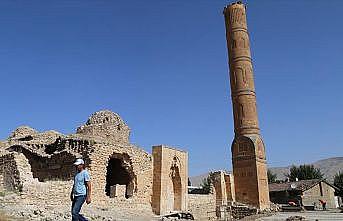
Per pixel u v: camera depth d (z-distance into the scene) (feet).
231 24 188.75
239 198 166.71
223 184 157.28
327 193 224.74
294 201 211.61
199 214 135.13
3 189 83.76
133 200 110.32
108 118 125.90
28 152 107.34
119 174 120.88
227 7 192.03
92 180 97.81
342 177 295.69
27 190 77.46
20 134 131.85
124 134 129.90
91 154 99.30
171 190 129.70
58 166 103.09
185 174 134.31
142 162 116.98
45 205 77.87
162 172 120.67
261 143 173.37
